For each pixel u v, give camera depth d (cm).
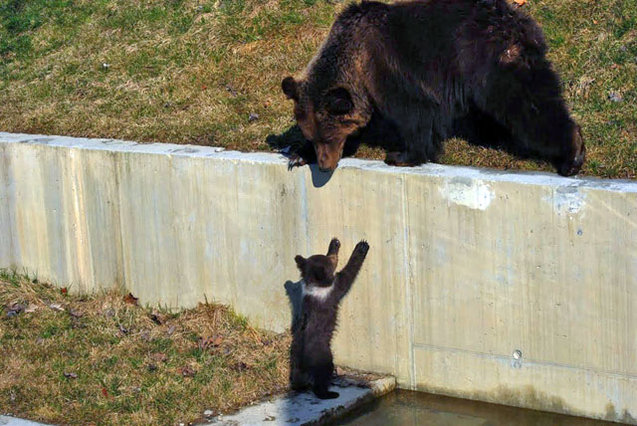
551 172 802
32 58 1320
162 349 902
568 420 764
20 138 1074
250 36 1195
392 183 816
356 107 870
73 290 1050
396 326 844
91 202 1011
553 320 760
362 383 843
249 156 914
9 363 891
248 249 920
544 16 1059
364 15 868
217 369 859
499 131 870
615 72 946
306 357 813
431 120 852
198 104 1095
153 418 782
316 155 867
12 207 1075
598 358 745
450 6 846
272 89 1089
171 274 977
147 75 1188
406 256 823
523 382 786
